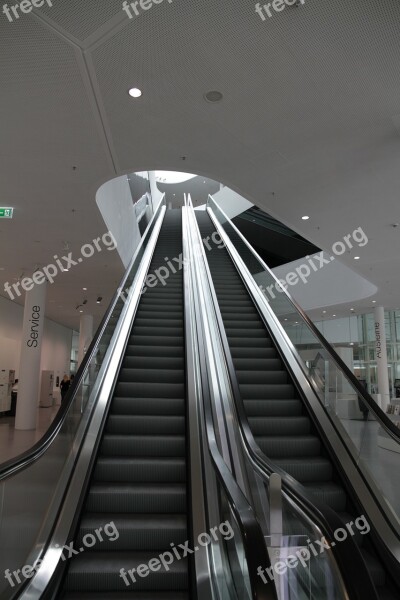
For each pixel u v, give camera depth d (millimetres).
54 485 3709
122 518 3697
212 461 3260
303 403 5215
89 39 3748
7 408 14422
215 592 2920
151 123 4941
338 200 7094
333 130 5105
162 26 3641
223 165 5965
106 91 4395
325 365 5164
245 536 2064
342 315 19812
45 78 4199
